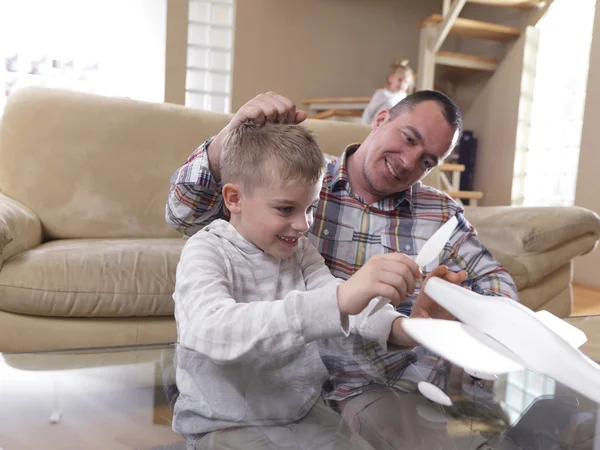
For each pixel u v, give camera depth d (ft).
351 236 3.87
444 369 1.99
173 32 13.51
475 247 4.09
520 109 14.75
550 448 1.44
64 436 1.42
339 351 2.24
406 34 17.92
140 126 6.25
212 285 2.47
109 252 4.60
